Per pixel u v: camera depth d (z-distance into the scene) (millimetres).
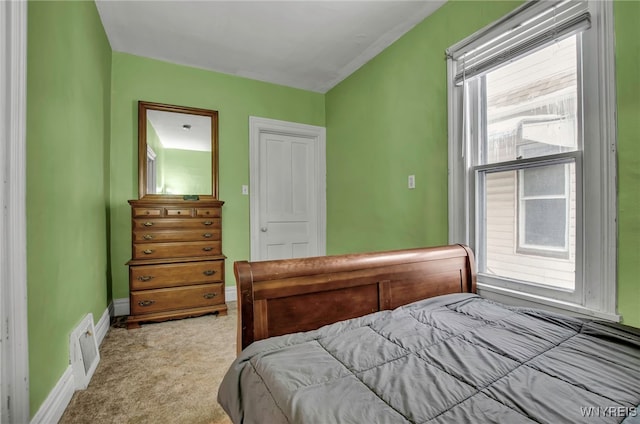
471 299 1587
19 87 1132
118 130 2891
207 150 3225
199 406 1529
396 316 1331
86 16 2006
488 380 850
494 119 1974
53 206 1446
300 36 2668
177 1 2219
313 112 3857
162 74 3080
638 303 1327
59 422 1405
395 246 2729
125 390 1660
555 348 1052
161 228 2740
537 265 1747
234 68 3258
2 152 1068
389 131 2797
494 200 1976
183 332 2475
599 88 1437
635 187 1331
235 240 3412
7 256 1086
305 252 3855
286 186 3766
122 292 2893
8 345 1087
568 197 1608
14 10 1113
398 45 2680
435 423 676
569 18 1511
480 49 1969
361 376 867
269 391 834
